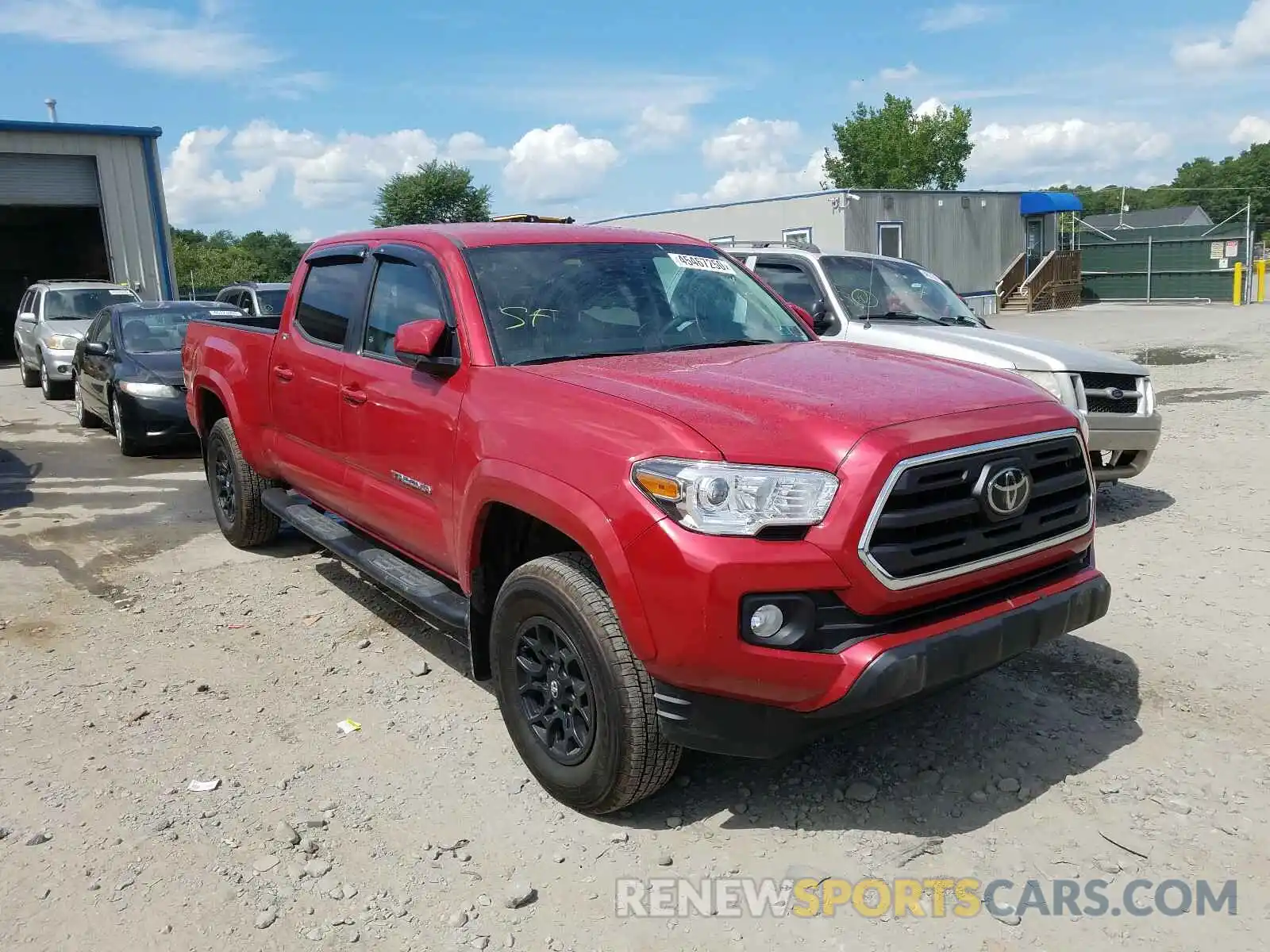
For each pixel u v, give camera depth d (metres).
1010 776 3.72
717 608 2.95
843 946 2.89
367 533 5.14
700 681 3.04
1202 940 2.85
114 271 24.56
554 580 3.42
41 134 23.20
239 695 4.64
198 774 3.91
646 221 35.06
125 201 24.56
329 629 5.44
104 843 3.44
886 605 3.03
